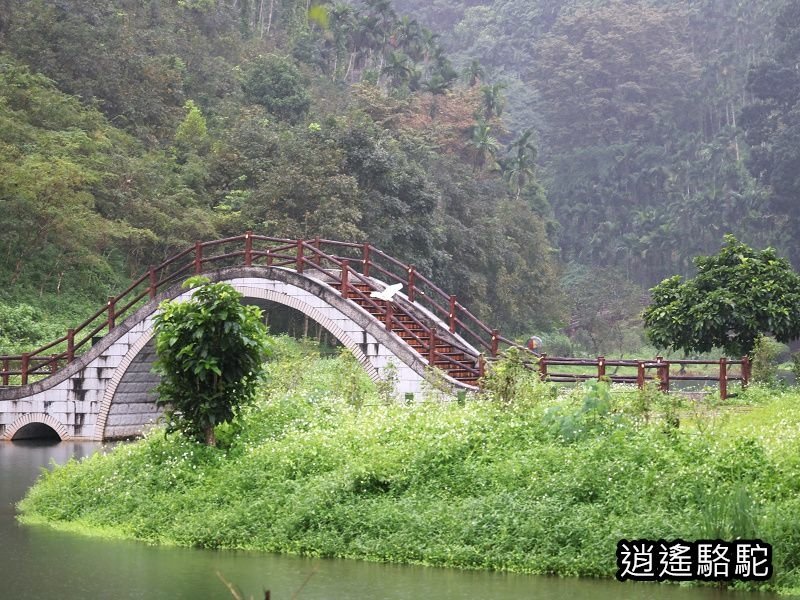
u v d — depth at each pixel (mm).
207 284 17234
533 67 146500
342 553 13609
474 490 14227
